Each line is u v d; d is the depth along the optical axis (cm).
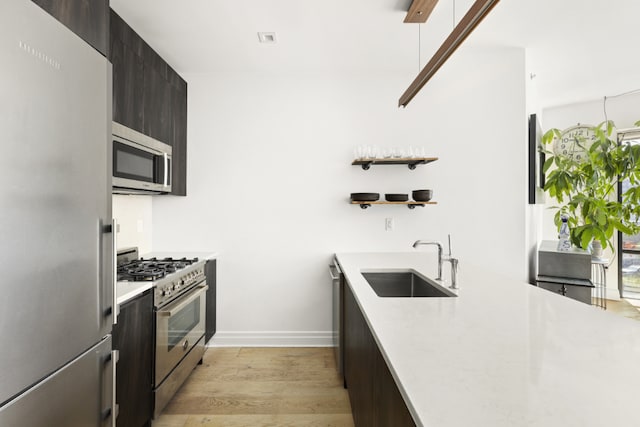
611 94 412
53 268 101
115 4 227
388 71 331
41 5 98
